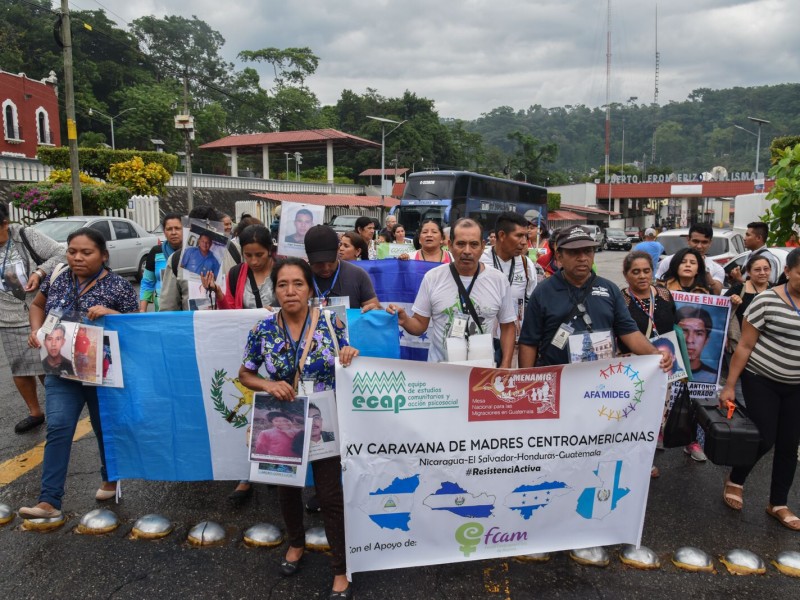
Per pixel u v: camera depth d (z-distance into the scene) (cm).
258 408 303
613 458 331
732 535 373
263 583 317
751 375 383
